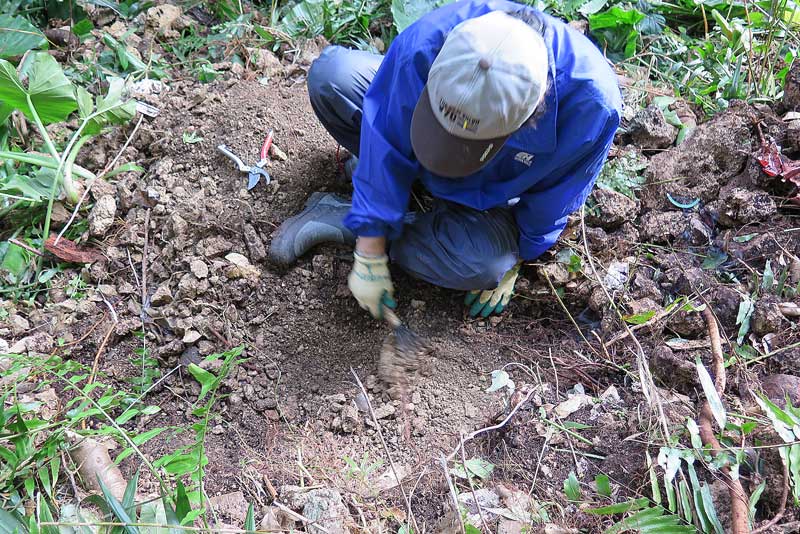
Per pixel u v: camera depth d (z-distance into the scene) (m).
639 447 1.79
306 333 2.08
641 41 2.88
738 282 2.09
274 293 2.12
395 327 2.03
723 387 1.81
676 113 2.51
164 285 2.12
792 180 2.15
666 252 2.20
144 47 2.81
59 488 1.73
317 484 1.78
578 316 2.14
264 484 1.79
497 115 1.37
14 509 1.61
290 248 2.10
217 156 2.34
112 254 2.20
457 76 1.37
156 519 1.62
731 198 2.17
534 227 1.97
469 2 1.62
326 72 2.05
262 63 2.71
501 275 2.00
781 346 1.94
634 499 1.63
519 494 1.72
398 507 1.73
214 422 1.94
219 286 2.11
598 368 2.00
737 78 2.57
